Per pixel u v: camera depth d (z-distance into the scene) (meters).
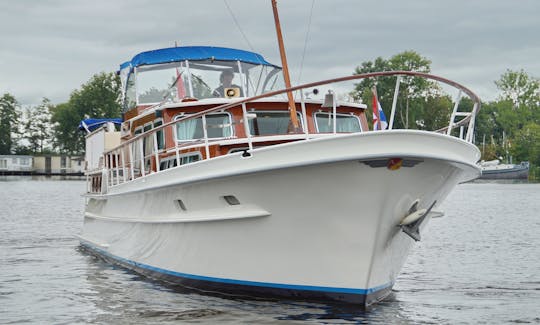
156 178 12.07
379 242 10.20
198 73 14.88
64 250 19.69
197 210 11.32
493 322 10.59
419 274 15.21
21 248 20.25
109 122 18.59
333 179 9.73
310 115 12.91
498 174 93.50
